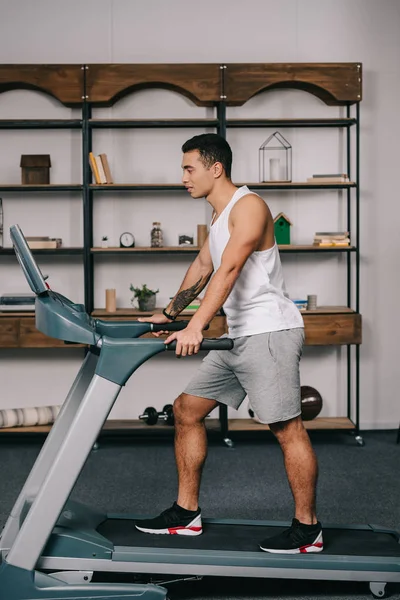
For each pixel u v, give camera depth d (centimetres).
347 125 498
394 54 507
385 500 369
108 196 504
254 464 434
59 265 508
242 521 293
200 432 284
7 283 505
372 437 503
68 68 466
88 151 473
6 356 509
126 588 242
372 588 263
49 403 511
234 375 283
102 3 497
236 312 275
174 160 504
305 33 505
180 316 470
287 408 266
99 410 241
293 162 509
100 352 244
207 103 496
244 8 502
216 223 277
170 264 509
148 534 275
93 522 280
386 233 515
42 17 496
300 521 265
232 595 270
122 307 509
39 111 499
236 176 507
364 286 516
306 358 518
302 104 506
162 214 507
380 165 512
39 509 238
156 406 514
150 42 500
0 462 439
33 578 239
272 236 275
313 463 267
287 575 256
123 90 479
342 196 511
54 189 474
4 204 503
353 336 476
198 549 261
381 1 506
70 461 239
